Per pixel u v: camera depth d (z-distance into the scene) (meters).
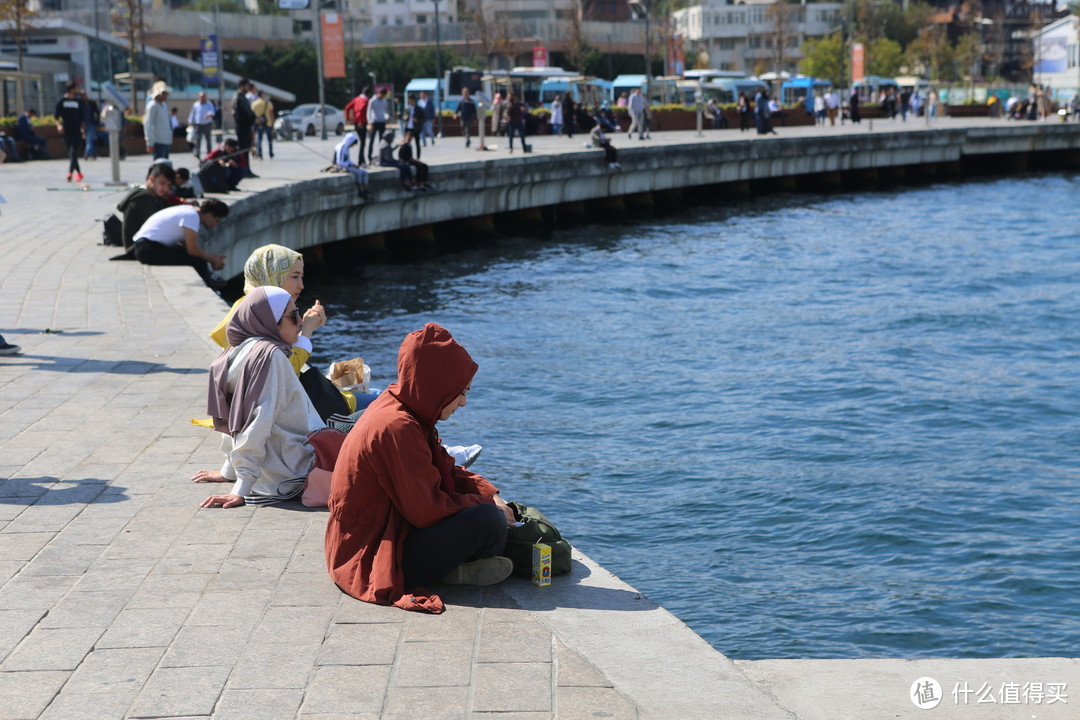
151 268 14.05
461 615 4.60
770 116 48.44
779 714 3.79
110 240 15.67
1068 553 9.12
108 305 11.81
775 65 125.88
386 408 4.78
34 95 47.41
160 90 22.78
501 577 4.89
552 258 28.03
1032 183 49.22
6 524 5.64
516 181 30.88
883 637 7.68
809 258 27.52
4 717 3.79
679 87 65.12
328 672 4.10
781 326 19.19
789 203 41.50
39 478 6.36
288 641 4.36
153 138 22.94
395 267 26.50
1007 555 9.09
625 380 15.18
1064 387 14.80
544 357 16.69
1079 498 10.45
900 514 9.98
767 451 11.94
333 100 76.94
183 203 15.04
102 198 21.64
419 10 108.56
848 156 45.28
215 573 5.03
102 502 5.96
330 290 23.12
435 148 36.56
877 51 113.56
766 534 9.60
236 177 20.34
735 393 14.48
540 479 10.98
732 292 22.78
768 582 8.61
